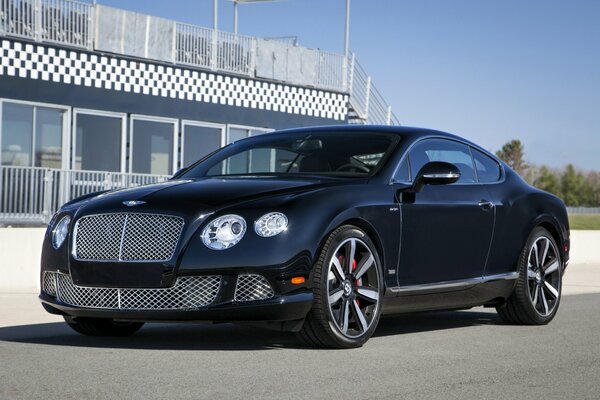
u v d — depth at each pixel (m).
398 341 5.85
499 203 6.77
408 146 6.26
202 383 4.23
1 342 5.68
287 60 21.20
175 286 5.18
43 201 15.48
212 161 6.59
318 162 6.18
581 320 7.38
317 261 5.28
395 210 5.83
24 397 3.87
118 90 17.94
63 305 5.47
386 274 5.77
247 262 5.13
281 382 4.28
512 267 6.88
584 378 4.56
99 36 17.56
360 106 23.16
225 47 20.05
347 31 22.44
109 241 5.33
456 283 6.34
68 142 17.16
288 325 5.27
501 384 4.35
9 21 16.23
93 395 3.93
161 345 5.57
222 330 6.43
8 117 16.33
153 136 18.66
